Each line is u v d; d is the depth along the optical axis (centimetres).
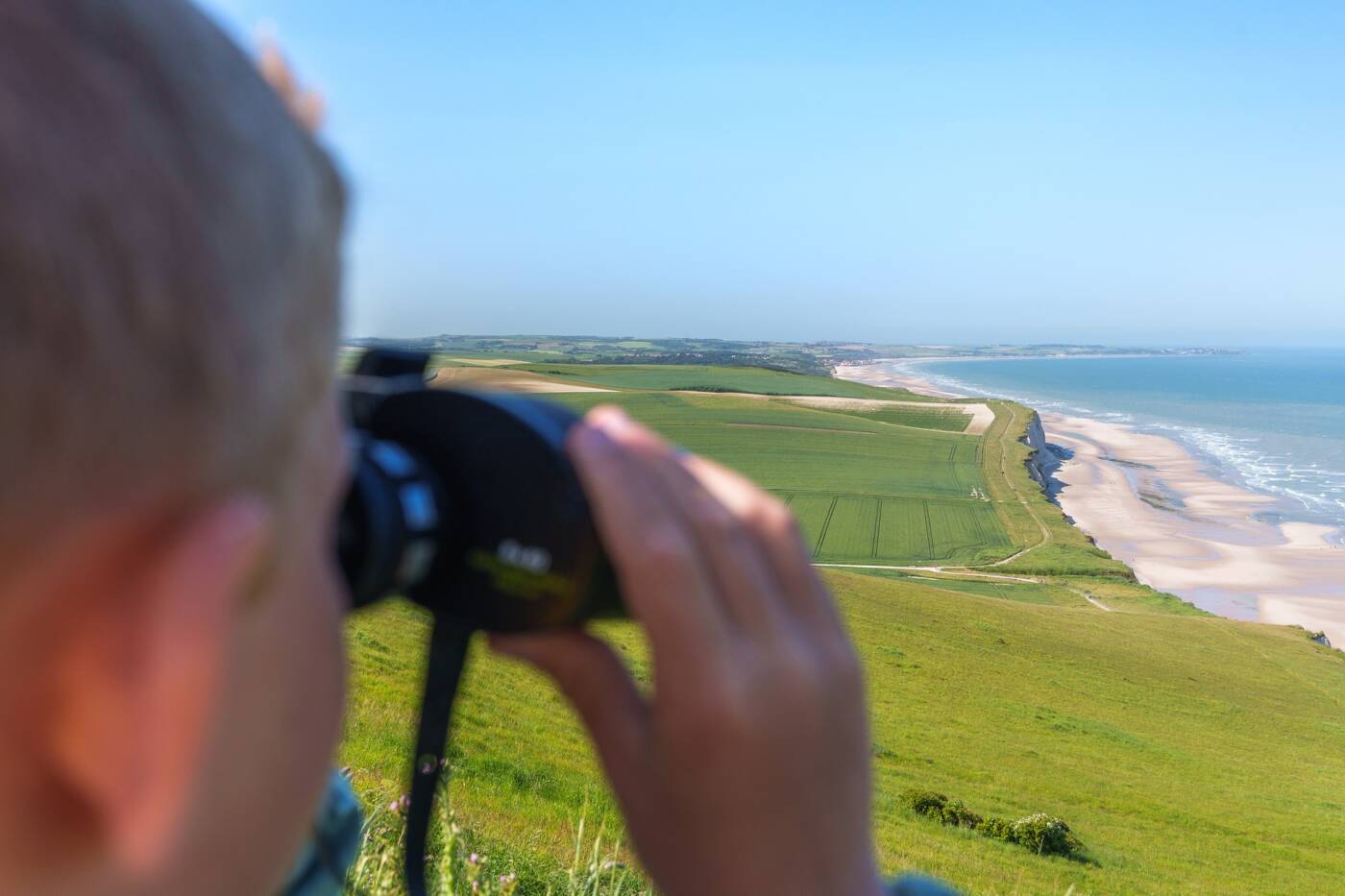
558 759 2239
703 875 60
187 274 35
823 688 60
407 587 66
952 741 4100
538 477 63
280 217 41
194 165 36
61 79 33
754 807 59
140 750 32
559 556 63
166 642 32
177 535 34
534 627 66
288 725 43
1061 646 5841
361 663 2358
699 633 58
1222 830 3528
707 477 63
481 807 1496
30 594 31
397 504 63
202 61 39
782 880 59
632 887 363
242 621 37
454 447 65
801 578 61
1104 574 7844
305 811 46
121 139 34
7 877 32
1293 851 3388
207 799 36
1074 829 3278
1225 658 6022
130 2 37
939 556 8200
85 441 31
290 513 42
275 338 40
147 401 33
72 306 31
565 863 564
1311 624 7262
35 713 31
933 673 4994
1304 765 4509
